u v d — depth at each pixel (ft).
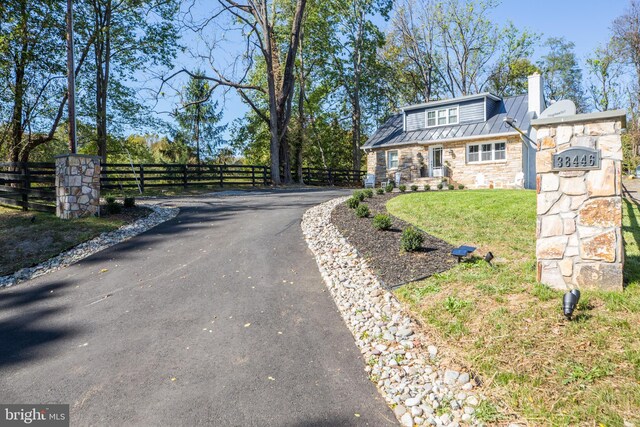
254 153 114.93
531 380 9.61
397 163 74.02
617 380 9.06
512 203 29.86
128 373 11.51
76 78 65.31
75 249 25.73
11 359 12.64
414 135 72.28
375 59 106.83
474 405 9.30
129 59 70.18
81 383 11.09
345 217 30.04
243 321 14.79
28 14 52.31
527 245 20.35
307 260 21.63
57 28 57.62
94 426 9.21
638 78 98.63
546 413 8.56
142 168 60.54
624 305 12.16
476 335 11.94
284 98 79.00
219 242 25.84
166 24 69.51
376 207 33.58
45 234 27.94
